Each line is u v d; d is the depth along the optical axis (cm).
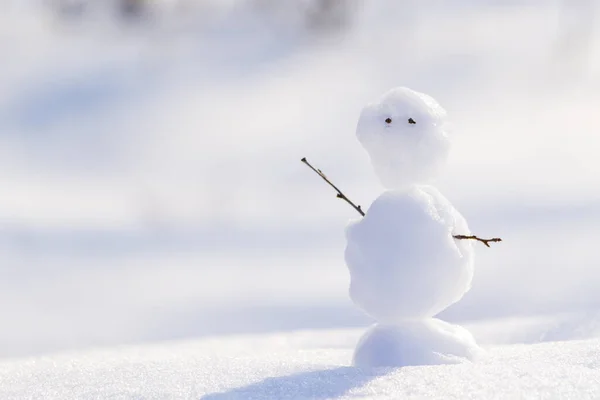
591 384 421
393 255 535
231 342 789
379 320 561
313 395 443
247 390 457
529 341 707
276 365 523
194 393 461
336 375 476
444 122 557
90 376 521
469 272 550
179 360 562
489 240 535
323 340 790
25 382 523
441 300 541
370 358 533
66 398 473
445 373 462
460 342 539
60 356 673
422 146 548
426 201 543
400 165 552
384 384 452
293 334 834
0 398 486
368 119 557
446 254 535
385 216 541
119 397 464
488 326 786
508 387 423
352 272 551
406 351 529
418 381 450
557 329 725
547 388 417
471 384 434
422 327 544
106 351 720
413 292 535
